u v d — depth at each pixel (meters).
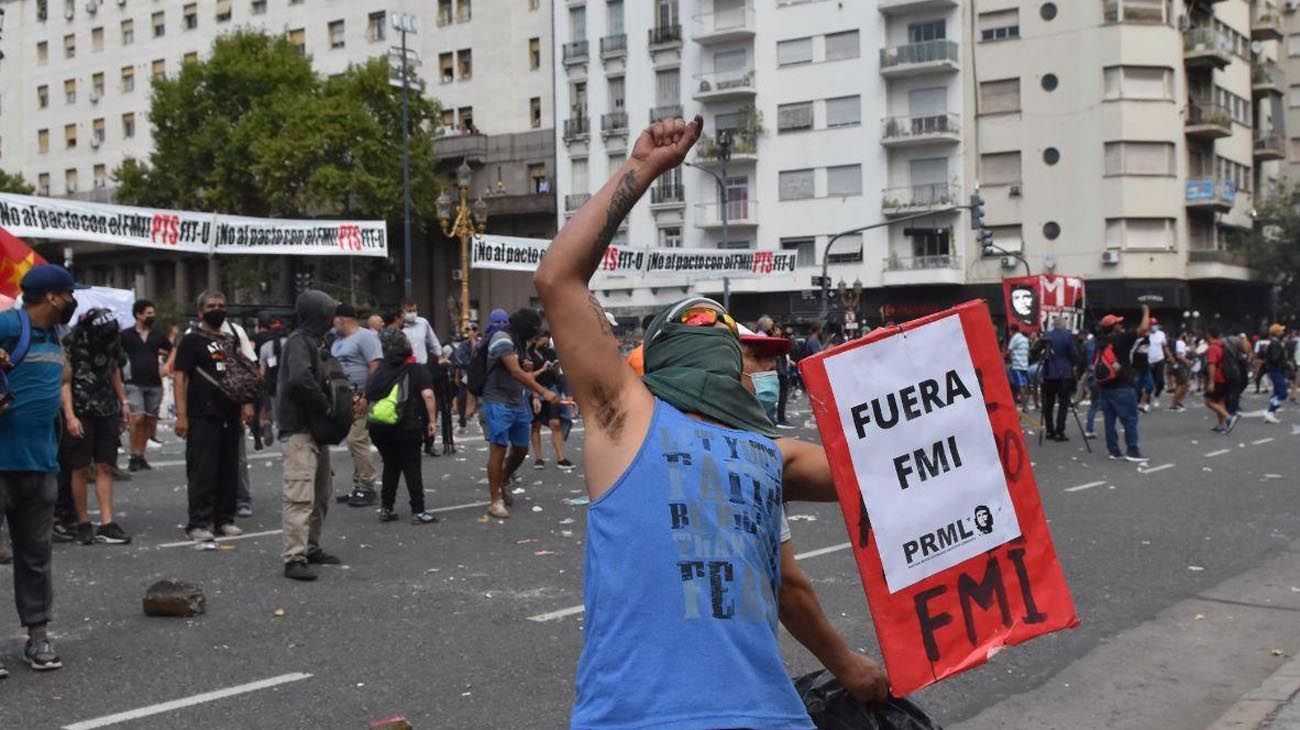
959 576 2.69
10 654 6.10
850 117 50.47
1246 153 56.78
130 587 7.73
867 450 2.63
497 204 55.69
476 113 57.62
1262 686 5.49
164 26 66.75
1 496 5.63
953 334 2.75
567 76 55.50
